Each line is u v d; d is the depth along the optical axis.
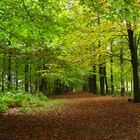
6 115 18.92
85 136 12.67
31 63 17.36
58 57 18.98
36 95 34.22
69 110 21.50
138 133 12.68
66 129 14.18
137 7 10.46
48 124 15.56
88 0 12.10
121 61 32.28
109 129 13.86
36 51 16.64
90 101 28.59
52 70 22.72
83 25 21.42
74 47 23.03
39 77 38.59
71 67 20.59
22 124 15.58
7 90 30.62
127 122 15.23
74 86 62.84
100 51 24.12
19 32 16.89
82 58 23.27
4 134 13.10
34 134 13.17
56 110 21.95
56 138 12.39
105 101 27.11
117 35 24.22
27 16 15.62
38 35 16.88
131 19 10.36
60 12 16.19
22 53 16.50
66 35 21.06
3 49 16.47
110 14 12.13
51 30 16.50
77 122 15.95
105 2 11.95
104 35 23.42
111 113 18.55
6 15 15.50
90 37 22.61
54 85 51.09
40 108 23.59
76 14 20.31
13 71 34.09
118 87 45.31
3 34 17.31
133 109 19.78
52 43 20.17
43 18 15.70
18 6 15.36
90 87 51.56
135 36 25.16
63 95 45.97
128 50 27.92
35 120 16.89
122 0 9.49
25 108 22.73
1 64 27.28
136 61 24.38
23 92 32.88
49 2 15.28
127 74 33.84
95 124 15.18
